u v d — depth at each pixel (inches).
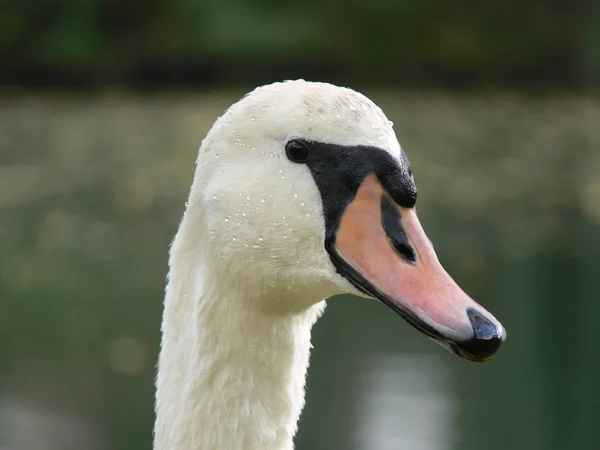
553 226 767.1
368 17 1647.4
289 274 192.9
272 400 199.9
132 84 1626.5
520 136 1142.3
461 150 1063.0
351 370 495.2
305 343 205.3
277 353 199.0
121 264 669.9
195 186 198.2
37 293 608.7
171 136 1143.6
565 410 458.0
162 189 898.1
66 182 930.7
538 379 492.4
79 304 585.3
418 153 1047.6
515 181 931.3
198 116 1283.2
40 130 1202.6
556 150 1069.8
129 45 1640.0
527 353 526.9
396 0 1635.1
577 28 1617.9
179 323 201.2
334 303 618.5
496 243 713.6
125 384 486.6
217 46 1627.7
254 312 196.9
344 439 419.8
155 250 705.0
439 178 944.3
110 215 807.7
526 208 827.4
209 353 197.8
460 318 175.8
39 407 451.5
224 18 1649.9
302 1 1673.2
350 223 188.7
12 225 775.1
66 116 1311.5
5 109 1382.9
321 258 190.2
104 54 1631.4
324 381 482.0
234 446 197.9
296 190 190.2
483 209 824.3
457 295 180.5
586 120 1247.5
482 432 428.5
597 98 1445.6
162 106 1392.7
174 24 1654.8
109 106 1403.8
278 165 191.2
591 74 1588.3
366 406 452.8
